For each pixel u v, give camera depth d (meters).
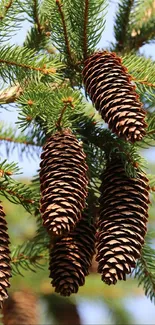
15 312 1.41
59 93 0.87
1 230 0.84
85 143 0.95
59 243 0.88
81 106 0.89
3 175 0.90
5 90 1.02
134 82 0.92
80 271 0.87
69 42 0.96
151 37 1.17
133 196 0.88
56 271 0.87
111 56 0.90
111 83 0.87
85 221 0.90
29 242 1.06
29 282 1.43
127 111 0.84
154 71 0.92
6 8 0.94
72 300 1.52
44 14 1.04
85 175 0.86
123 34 1.16
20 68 0.93
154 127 0.95
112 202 0.88
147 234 1.01
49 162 0.85
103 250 0.85
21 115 0.88
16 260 1.05
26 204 0.92
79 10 0.94
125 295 1.54
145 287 1.01
